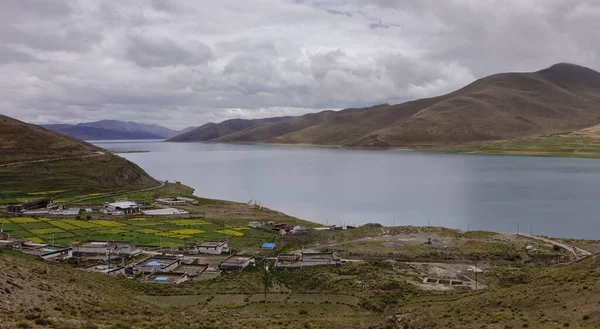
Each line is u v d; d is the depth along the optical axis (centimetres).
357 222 16600
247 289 7144
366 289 6912
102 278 6775
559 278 5350
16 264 5344
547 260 9081
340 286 7212
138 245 11200
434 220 16625
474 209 18488
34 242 11106
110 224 13838
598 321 3872
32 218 14375
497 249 9631
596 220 15850
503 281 7419
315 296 6662
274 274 8562
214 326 4253
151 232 12838
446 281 7406
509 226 15262
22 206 15512
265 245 11231
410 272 7981
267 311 5741
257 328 4366
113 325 3719
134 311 4672
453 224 15862
